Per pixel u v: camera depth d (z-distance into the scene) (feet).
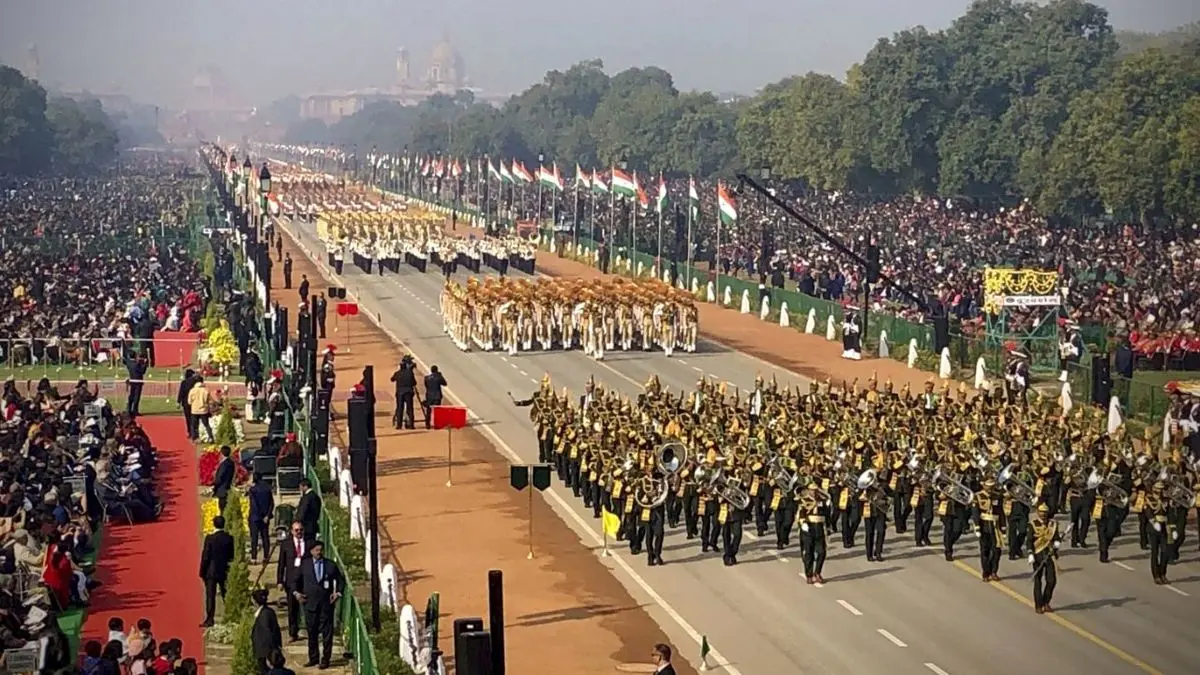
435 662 105.09
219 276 356.59
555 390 229.86
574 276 400.26
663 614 125.70
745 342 285.84
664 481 141.28
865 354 268.82
